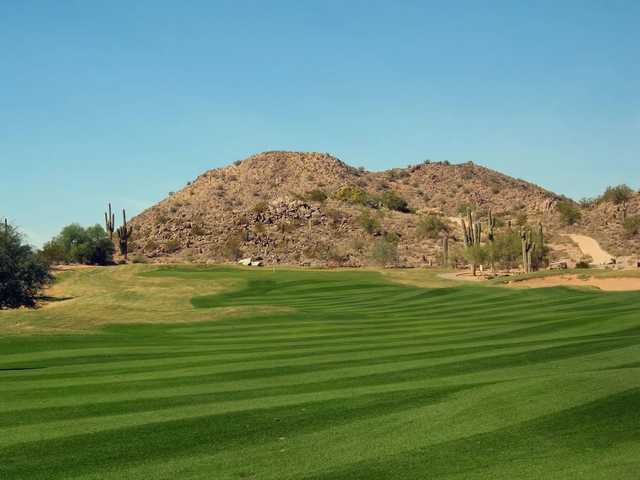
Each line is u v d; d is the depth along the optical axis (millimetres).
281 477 11914
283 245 133250
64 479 12109
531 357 23016
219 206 177500
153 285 75812
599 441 13117
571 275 62719
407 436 14000
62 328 36500
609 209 147250
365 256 123500
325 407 16781
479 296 49344
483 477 11516
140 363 24516
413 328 33719
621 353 22656
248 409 16812
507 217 173125
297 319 40156
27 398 18641
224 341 30688
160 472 12375
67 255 114250
